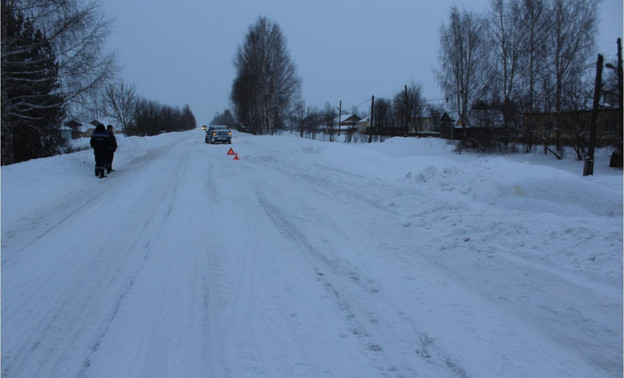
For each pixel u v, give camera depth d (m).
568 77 30.45
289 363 3.17
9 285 4.72
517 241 5.88
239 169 15.45
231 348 3.40
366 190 10.09
